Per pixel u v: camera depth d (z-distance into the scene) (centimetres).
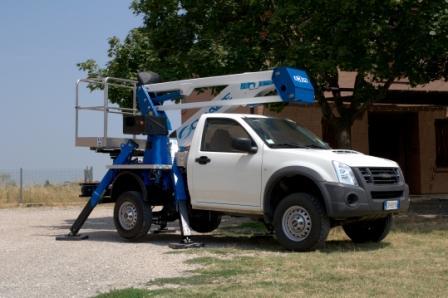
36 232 1405
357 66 1325
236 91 1134
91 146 1245
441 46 1311
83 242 1173
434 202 2006
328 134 2159
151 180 1162
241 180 1027
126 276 799
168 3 1524
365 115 2295
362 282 719
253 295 660
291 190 1027
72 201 2573
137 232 1147
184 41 1537
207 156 1070
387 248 998
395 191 1010
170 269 841
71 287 740
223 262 876
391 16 1347
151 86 1214
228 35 1449
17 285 761
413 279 734
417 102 2083
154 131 1134
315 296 652
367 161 990
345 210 933
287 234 977
